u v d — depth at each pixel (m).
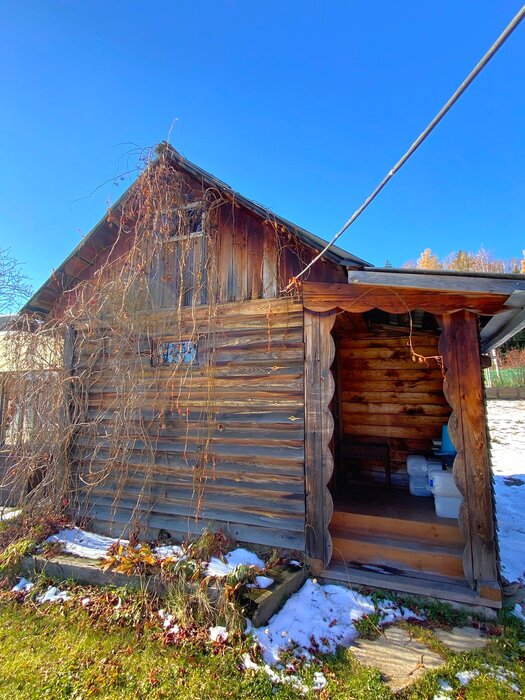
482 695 2.46
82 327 5.61
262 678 2.59
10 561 4.12
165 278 5.06
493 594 3.24
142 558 3.80
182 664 2.75
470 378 3.59
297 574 3.62
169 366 4.85
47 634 3.15
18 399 5.55
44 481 5.18
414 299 3.81
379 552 3.88
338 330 6.00
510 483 7.73
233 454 4.35
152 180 5.02
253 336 4.46
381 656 2.83
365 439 6.12
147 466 4.78
